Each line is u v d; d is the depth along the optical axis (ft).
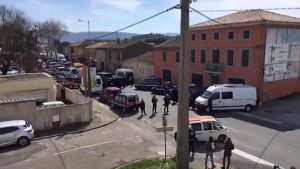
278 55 108.47
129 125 82.99
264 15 110.83
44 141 70.90
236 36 112.27
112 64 209.26
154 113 95.25
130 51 194.59
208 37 124.67
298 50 114.52
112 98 108.06
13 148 66.39
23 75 107.96
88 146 66.90
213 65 121.60
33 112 77.30
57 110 80.18
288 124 82.02
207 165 55.36
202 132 66.39
